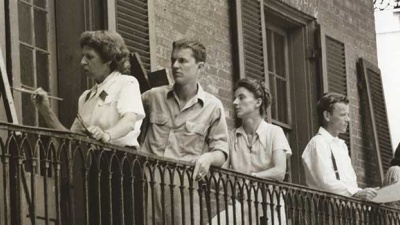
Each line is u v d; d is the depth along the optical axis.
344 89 15.74
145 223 9.27
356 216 12.50
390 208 13.30
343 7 16.09
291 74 15.29
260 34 14.02
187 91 10.13
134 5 11.83
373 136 16.19
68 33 11.18
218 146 10.13
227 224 10.24
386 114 16.61
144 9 11.95
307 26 15.35
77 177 9.08
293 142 15.18
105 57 9.34
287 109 15.19
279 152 11.12
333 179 12.03
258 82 11.21
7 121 9.11
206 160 9.82
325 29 15.46
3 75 9.16
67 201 8.53
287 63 15.28
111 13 11.45
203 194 10.62
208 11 13.18
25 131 8.18
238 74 13.50
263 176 11.04
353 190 12.32
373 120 16.20
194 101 10.14
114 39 9.36
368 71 16.34
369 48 16.72
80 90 11.05
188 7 12.84
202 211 9.89
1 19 10.24
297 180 15.08
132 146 9.40
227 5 13.57
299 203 11.54
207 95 10.23
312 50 15.31
